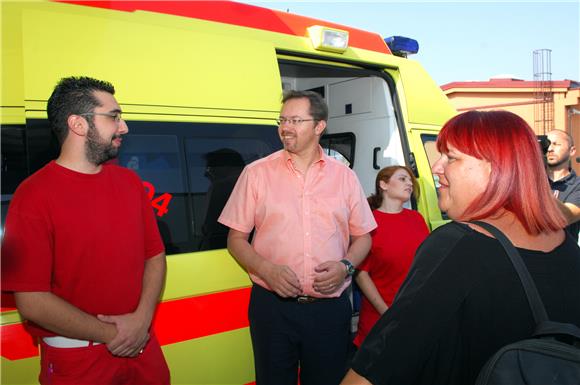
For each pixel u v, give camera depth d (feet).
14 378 6.01
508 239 3.55
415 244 9.31
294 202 7.73
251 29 9.18
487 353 3.40
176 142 7.65
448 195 4.12
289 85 14.64
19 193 5.72
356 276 9.47
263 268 7.25
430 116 12.67
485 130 3.77
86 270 5.93
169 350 7.18
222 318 7.78
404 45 12.89
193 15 8.40
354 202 8.30
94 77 6.98
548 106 47.39
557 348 3.10
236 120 8.38
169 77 7.73
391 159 12.39
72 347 5.88
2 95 6.29
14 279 5.44
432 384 3.50
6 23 6.42
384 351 3.40
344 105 13.69
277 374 7.54
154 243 6.82
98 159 6.10
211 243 7.88
